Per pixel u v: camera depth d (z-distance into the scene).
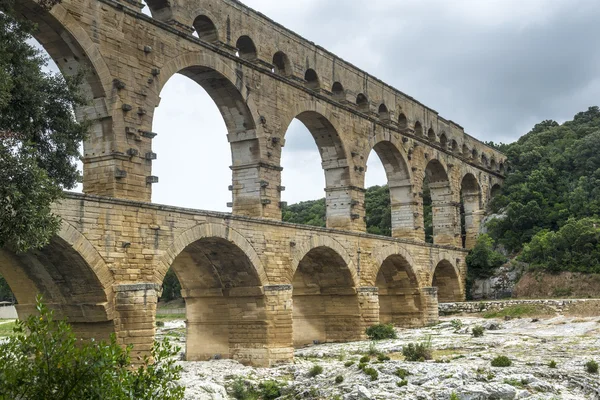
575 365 42.69
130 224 39.94
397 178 76.81
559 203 101.38
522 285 88.06
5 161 26.88
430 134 84.50
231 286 51.50
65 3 38.72
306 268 63.62
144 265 40.56
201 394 39.03
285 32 57.94
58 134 32.34
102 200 38.22
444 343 56.19
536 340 55.44
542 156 113.56
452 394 34.56
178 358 54.88
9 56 29.58
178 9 46.88
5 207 26.77
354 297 62.69
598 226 88.25
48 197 28.58
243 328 51.44
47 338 17.73
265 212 52.97
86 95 41.06
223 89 51.75
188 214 44.00
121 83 41.56
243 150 53.78
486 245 93.81
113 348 17.86
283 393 41.34
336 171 65.00
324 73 62.91
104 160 41.00
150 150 43.28
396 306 76.00
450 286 88.94
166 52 45.44
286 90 56.97
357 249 63.16
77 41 39.28
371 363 44.56
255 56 54.25
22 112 30.94
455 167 90.38
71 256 36.84
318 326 64.50
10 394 16.53
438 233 89.00
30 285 39.72
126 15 42.72
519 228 99.06
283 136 55.97
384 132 71.75
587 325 61.66
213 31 50.56
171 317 101.75
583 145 106.50
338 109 64.12
